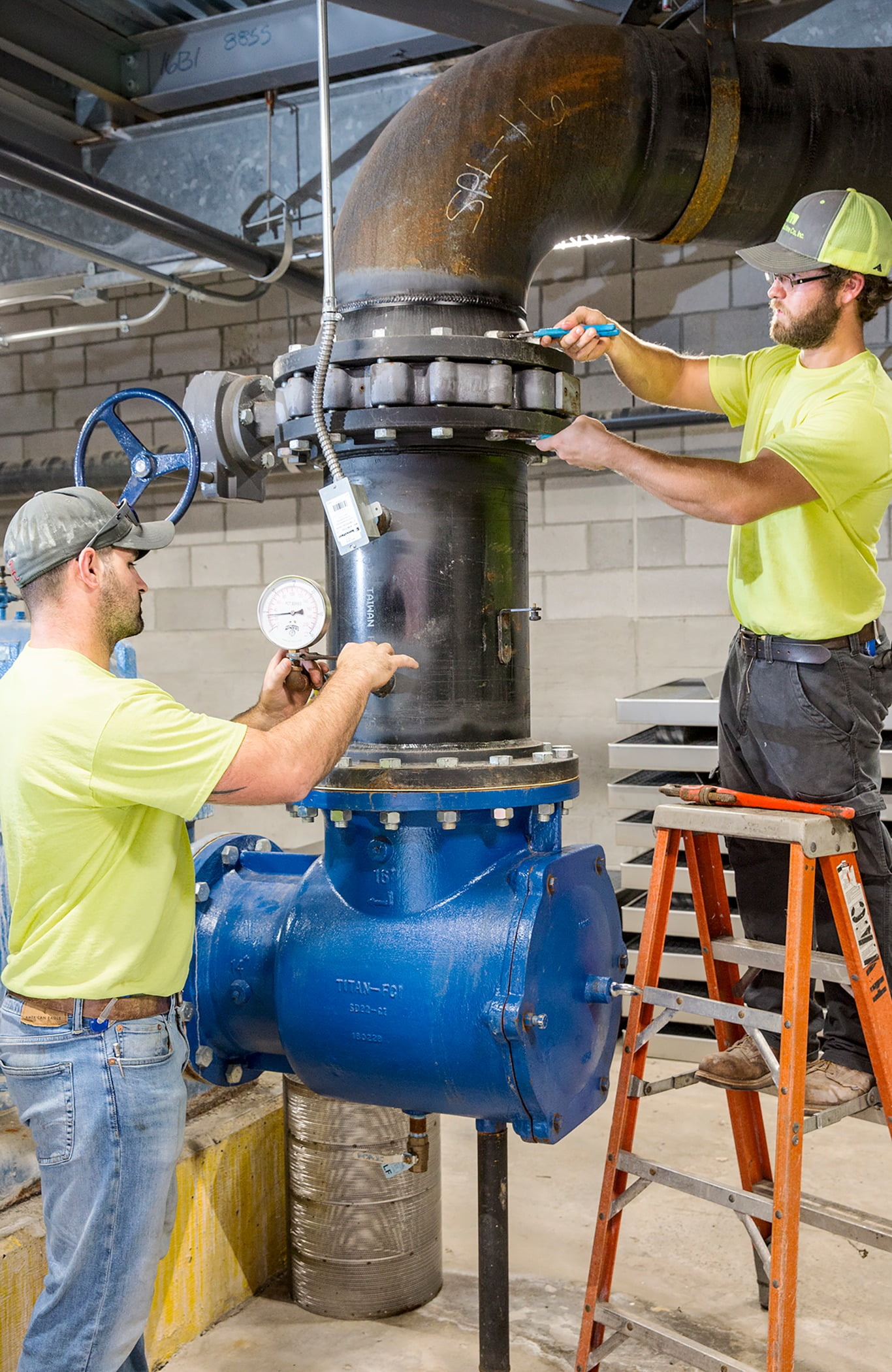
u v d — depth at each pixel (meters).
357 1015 1.77
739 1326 2.17
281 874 2.14
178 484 5.19
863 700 1.89
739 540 1.98
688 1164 2.85
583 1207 2.68
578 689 4.49
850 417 1.79
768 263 1.88
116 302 5.24
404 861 1.78
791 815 1.78
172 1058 1.56
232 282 5.02
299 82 3.35
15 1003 1.54
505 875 1.78
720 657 4.28
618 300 4.34
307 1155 2.21
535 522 4.52
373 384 1.67
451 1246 2.52
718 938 2.07
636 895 3.86
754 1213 1.70
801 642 1.88
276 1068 2.12
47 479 5.21
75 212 3.68
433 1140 2.27
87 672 1.51
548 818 1.87
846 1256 2.43
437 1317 2.22
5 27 3.10
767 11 2.81
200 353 5.12
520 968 1.66
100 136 3.60
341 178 3.29
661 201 2.16
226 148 3.42
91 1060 1.48
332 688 1.60
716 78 2.08
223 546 5.15
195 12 3.25
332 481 1.69
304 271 3.99
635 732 4.41
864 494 1.84
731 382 2.15
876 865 1.93
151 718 1.46
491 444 1.78
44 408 5.43
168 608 5.27
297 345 1.83
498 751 1.78
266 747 1.47
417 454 1.76
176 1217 2.10
